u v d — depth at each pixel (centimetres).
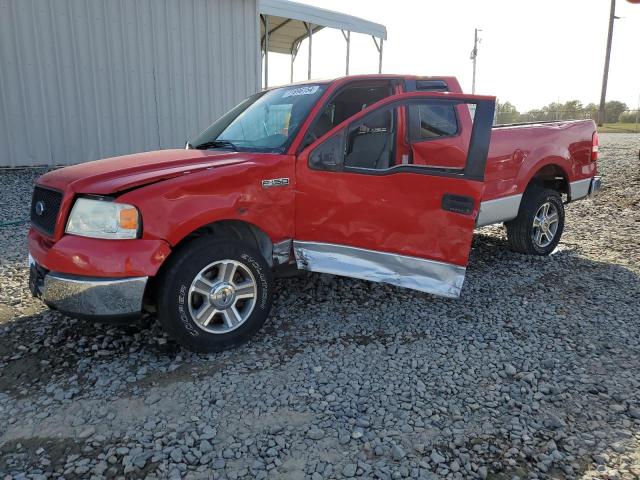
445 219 382
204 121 1108
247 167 354
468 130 499
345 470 240
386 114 451
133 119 1025
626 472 240
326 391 306
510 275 515
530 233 566
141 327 390
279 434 267
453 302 445
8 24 884
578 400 299
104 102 991
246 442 260
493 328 394
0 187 835
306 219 384
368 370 332
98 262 308
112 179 331
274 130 413
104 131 999
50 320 403
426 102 386
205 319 344
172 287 325
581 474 239
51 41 925
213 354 351
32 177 898
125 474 238
